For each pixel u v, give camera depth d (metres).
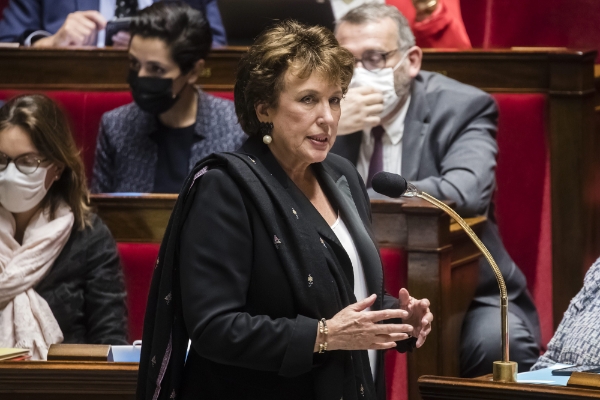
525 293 12.31
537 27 16.02
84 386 6.86
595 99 13.61
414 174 12.88
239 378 5.71
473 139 12.88
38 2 15.09
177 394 5.85
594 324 7.35
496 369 6.31
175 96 12.95
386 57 12.84
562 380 6.51
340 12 13.84
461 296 11.05
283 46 5.80
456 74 13.40
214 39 14.31
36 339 9.45
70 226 9.86
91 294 9.84
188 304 5.55
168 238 5.86
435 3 14.26
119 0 14.95
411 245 10.03
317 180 6.38
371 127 12.95
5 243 9.80
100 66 13.95
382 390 6.49
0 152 9.56
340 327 5.45
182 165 13.10
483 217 11.96
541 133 13.20
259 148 6.04
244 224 5.64
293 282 5.60
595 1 15.61
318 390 5.68
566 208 13.12
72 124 13.90
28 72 14.06
